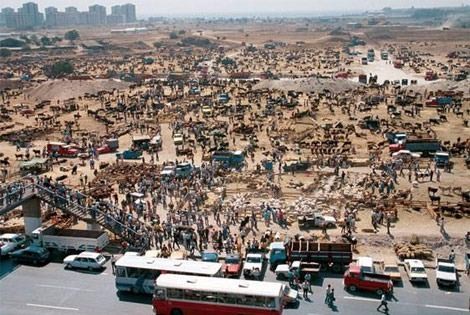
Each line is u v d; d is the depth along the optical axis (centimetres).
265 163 10488
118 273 5912
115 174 10325
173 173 10006
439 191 8931
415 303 5562
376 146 11775
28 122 15675
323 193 9038
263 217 8038
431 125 13562
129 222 7369
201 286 5234
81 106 17825
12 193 7188
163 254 6581
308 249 6362
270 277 6184
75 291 6031
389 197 8688
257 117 14900
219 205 8469
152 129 14075
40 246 6919
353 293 5806
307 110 15500
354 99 17262
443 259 6384
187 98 18350
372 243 7056
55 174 10525
